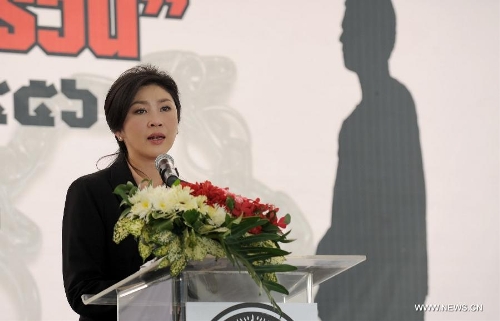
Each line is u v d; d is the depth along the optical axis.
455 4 10.92
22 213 9.12
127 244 5.77
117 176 6.04
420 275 10.50
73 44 9.44
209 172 9.87
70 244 5.72
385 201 10.51
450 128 10.79
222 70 10.02
